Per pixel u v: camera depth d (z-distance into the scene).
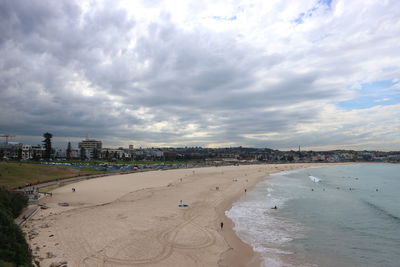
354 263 21.86
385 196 59.19
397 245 26.25
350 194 60.41
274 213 38.50
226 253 22.67
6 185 52.84
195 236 26.22
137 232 26.45
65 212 34.22
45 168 79.94
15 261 17.14
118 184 63.88
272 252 23.66
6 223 21.08
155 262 20.08
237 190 60.47
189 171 122.38
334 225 33.06
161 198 45.94
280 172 134.75
